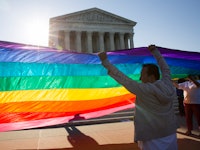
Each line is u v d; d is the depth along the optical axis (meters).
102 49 59.38
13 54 5.83
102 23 60.41
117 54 6.74
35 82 6.38
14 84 6.16
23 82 6.23
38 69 6.30
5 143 8.38
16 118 6.38
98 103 7.56
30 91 6.38
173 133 2.89
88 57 6.52
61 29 57.28
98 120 13.12
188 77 7.86
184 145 6.95
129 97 7.75
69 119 7.23
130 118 13.94
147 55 6.96
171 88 2.94
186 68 7.97
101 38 59.94
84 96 7.16
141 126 2.84
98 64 6.83
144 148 2.88
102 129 10.60
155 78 3.07
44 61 6.24
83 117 7.50
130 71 7.48
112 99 7.61
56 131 10.68
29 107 6.50
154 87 2.78
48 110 6.80
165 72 3.15
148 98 2.79
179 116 14.01
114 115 14.50
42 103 6.63
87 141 8.18
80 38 58.59
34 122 6.60
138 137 2.85
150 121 2.80
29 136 9.66
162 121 2.80
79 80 6.88
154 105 2.80
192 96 8.16
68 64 6.55
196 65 7.78
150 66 3.10
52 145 7.81
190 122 8.32
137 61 7.22
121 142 7.75
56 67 6.48
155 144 2.80
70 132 10.21
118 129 10.38
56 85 6.63
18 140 8.87
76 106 7.24
